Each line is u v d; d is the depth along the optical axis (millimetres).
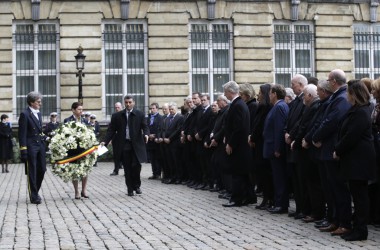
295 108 14539
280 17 34906
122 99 34031
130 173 19141
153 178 25297
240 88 16797
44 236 12234
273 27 35000
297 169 13930
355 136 11367
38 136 17625
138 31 34094
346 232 12148
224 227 13258
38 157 17641
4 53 33156
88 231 12820
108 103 34000
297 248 11016
